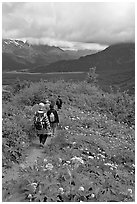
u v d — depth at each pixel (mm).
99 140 19172
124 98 36969
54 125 19344
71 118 24281
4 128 17234
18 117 20344
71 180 11695
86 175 12844
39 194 10734
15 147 15562
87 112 30297
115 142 20828
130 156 18188
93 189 11477
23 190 11164
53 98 31062
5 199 10688
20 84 35875
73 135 18938
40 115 17438
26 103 29344
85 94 37531
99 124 25234
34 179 11594
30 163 14422
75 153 15625
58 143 17375
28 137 18078
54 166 13281
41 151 16375
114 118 31469
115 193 11984
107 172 14070
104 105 34438
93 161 14992
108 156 17344
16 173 13023
